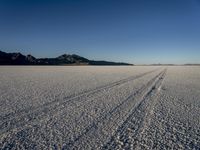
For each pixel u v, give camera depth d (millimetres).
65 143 6031
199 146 6129
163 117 9016
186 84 22125
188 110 10398
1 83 20406
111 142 6203
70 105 10727
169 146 6078
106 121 8164
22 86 18094
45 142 6074
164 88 18438
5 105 10367
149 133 7066
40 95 13453
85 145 5930
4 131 6840
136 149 5805
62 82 21953
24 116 8516
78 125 7613
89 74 36531
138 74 37344
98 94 14375
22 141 6117
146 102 12016
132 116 8984
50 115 8781
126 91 16016
